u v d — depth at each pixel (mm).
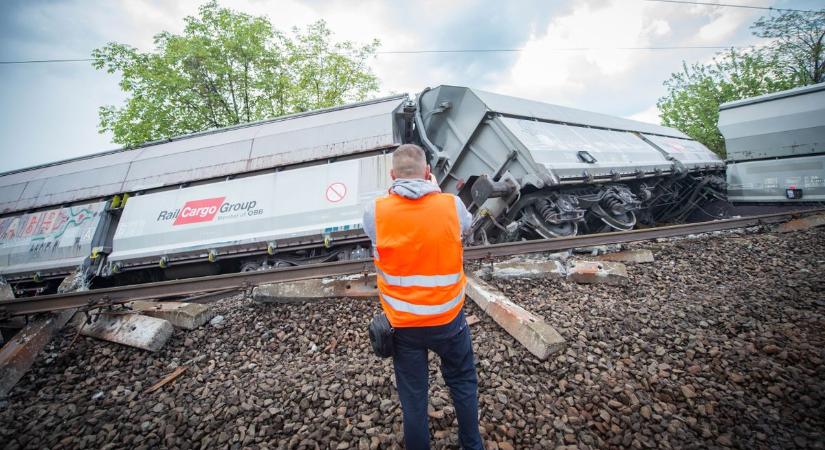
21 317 3723
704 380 2357
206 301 4406
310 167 6371
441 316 1544
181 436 2188
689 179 10414
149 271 7477
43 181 7840
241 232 6324
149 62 12688
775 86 16312
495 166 6016
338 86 15453
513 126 5961
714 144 16750
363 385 2488
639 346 2793
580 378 2432
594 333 2990
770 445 1834
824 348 2547
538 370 2566
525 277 4129
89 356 3197
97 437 2221
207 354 3145
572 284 4031
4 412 2545
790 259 4902
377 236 1559
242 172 6594
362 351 3014
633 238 5418
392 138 6203
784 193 8742
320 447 1975
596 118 9070
